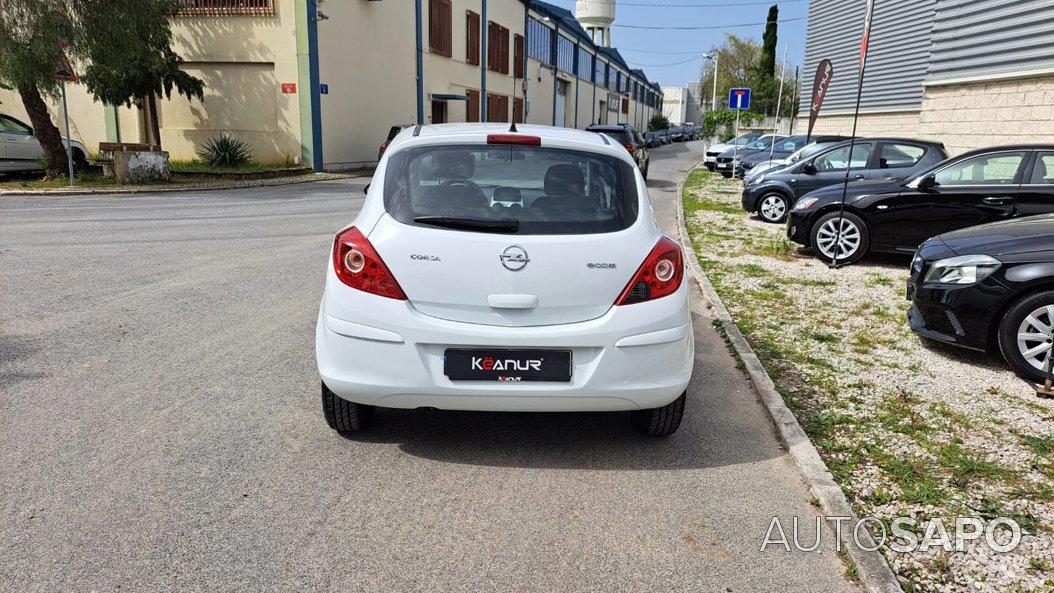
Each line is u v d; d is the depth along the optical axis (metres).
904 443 3.89
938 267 5.15
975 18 12.48
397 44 25.92
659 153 44.69
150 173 16.86
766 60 59.09
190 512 3.02
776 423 4.08
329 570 2.67
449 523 3.02
